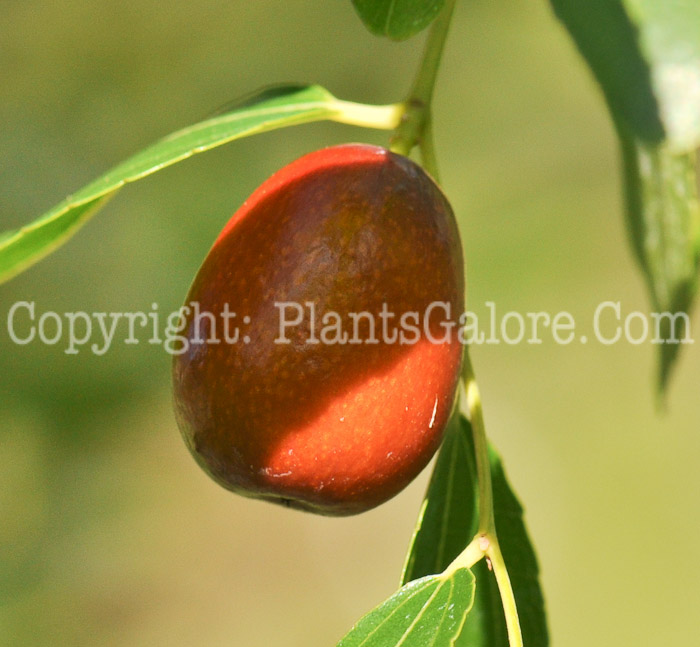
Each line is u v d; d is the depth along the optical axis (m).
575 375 10.88
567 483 10.63
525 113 8.93
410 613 2.50
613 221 9.55
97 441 7.41
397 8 2.51
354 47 8.06
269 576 10.24
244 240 2.78
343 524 11.20
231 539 10.10
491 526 2.56
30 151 7.26
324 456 2.69
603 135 9.05
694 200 3.65
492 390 11.00
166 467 8.83
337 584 10.54
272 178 2.92
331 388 2.64
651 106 2.64
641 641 9.81
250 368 2.66
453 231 2.85
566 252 9.50
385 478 2.76
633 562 10.24
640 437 10.61
